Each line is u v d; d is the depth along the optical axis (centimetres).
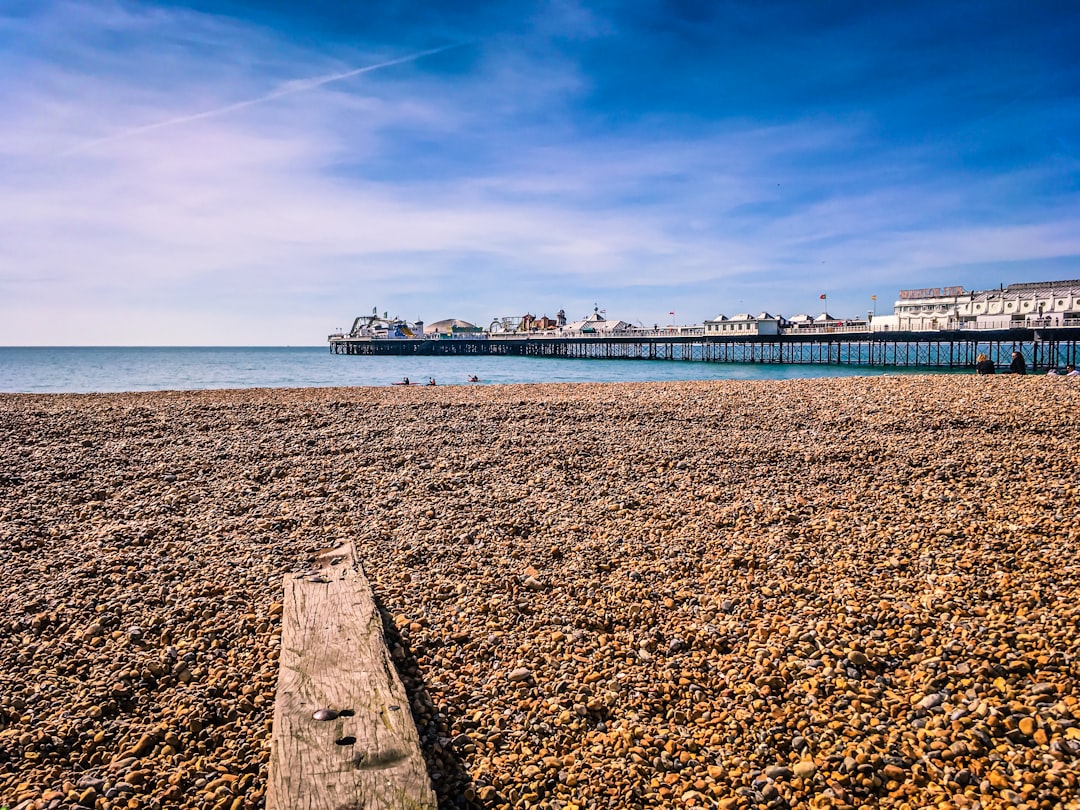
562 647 561
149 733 441
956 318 5934
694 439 1330
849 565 707
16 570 708
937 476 1039
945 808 368
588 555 765
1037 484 961
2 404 1928
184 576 698
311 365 8950
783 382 2367
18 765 412
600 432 1403
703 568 721
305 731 388
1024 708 445
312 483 1070
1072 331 5094
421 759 364
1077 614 564
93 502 961
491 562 749
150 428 1445
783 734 444
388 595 660
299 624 532
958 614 586
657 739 443
